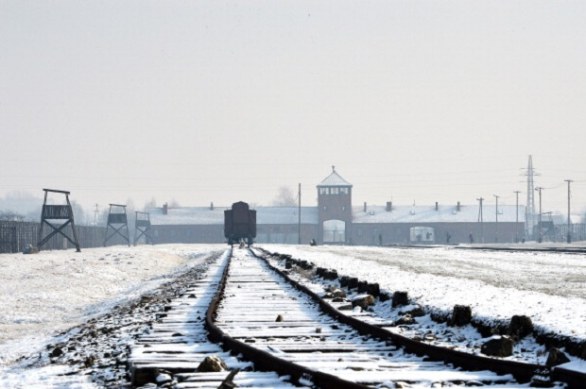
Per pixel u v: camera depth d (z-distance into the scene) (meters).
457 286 85.38
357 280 89.56
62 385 34.00
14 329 80.12
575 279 107.62
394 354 39.69
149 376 32.75
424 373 32.47
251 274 120.81
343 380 27.30
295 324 53.69
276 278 110.44
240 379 31.53
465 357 34.50
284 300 73.44
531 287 91.56
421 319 59.25
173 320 56.91
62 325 81.25
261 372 33.53
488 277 113.31
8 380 36.22
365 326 47.72
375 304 73.56
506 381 30.97
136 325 59.03
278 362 32.72
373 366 35.00
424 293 75.06
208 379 31.45
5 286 134.38
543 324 47.38
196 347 41.91
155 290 113.62
